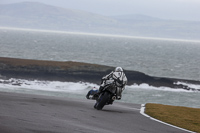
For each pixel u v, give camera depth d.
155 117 43.00
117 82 42.59
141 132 29.67
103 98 42.75
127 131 29.25
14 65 198.88
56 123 28.69
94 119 34.28
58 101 49.91
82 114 37.09
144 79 193.62
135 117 40.16
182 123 40.00
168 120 41.25
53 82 178.75
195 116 47.81
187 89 183.12
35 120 29.16
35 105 41.09
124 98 144.25
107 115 38.72
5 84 159.50
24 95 56.03
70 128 26.91
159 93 165.75
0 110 33.38
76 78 194.00
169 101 145.88
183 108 56.94
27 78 182.25
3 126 24.62
